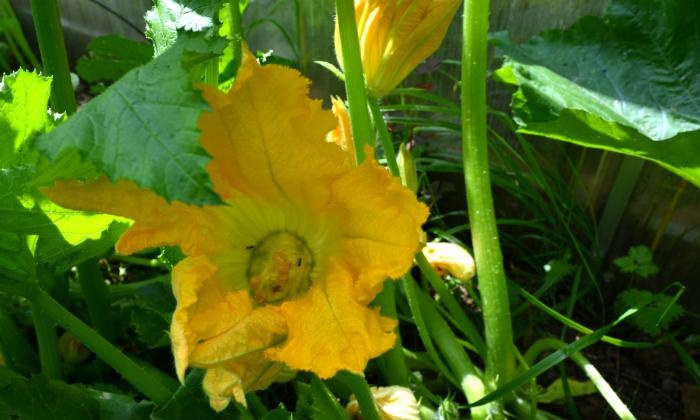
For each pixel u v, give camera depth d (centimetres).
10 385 28
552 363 32
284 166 22
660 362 43
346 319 22
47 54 30
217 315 22
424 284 43
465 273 39
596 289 49
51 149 18
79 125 18
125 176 17
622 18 41
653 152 33
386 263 22
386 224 22
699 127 37
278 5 59
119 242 22
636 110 39
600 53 41
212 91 20
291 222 25
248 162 22
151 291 32
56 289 37
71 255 31
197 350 21
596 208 49
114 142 17
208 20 24
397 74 31
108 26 82
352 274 23
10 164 24
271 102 21
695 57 39
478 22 29
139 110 17
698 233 44
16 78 23
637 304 43
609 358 43
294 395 37
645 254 45
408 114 56
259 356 23
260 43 66
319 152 22
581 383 39
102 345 28
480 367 42
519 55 42
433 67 48
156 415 27
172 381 35
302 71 61
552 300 48
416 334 43
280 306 24
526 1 47
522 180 48
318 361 22
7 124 23
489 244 33
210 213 23
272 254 25
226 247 24
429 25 29
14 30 72
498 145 52
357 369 21
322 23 57
